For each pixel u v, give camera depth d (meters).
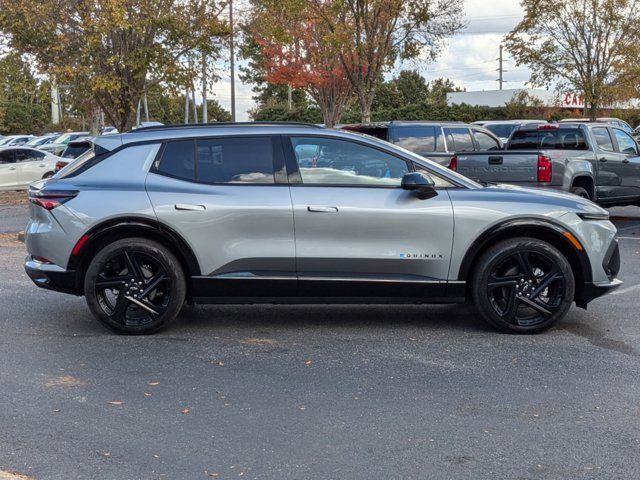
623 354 5.70
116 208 6.06
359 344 6.01
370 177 6.20
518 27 24.94
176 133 6.30
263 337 6.23
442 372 5.28
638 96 25.38
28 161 23.72
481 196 6.18
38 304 7.43
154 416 4.45
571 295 6.19
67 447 3.99
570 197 6.39
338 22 18.92
